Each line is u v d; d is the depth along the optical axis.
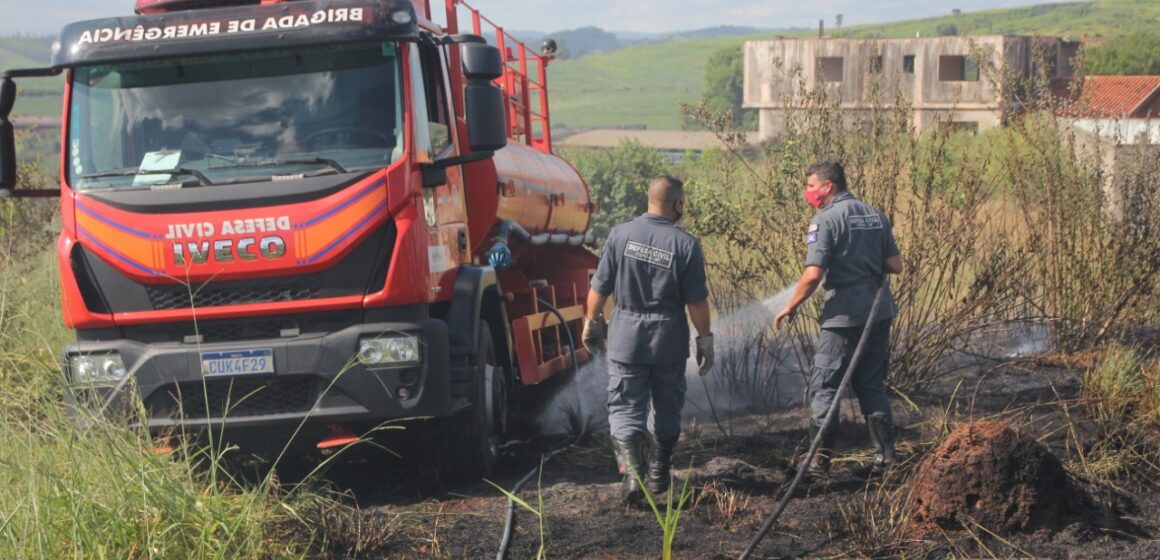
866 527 5.33
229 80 6.39
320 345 6.07
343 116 6.29
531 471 7.05
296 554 5.24
